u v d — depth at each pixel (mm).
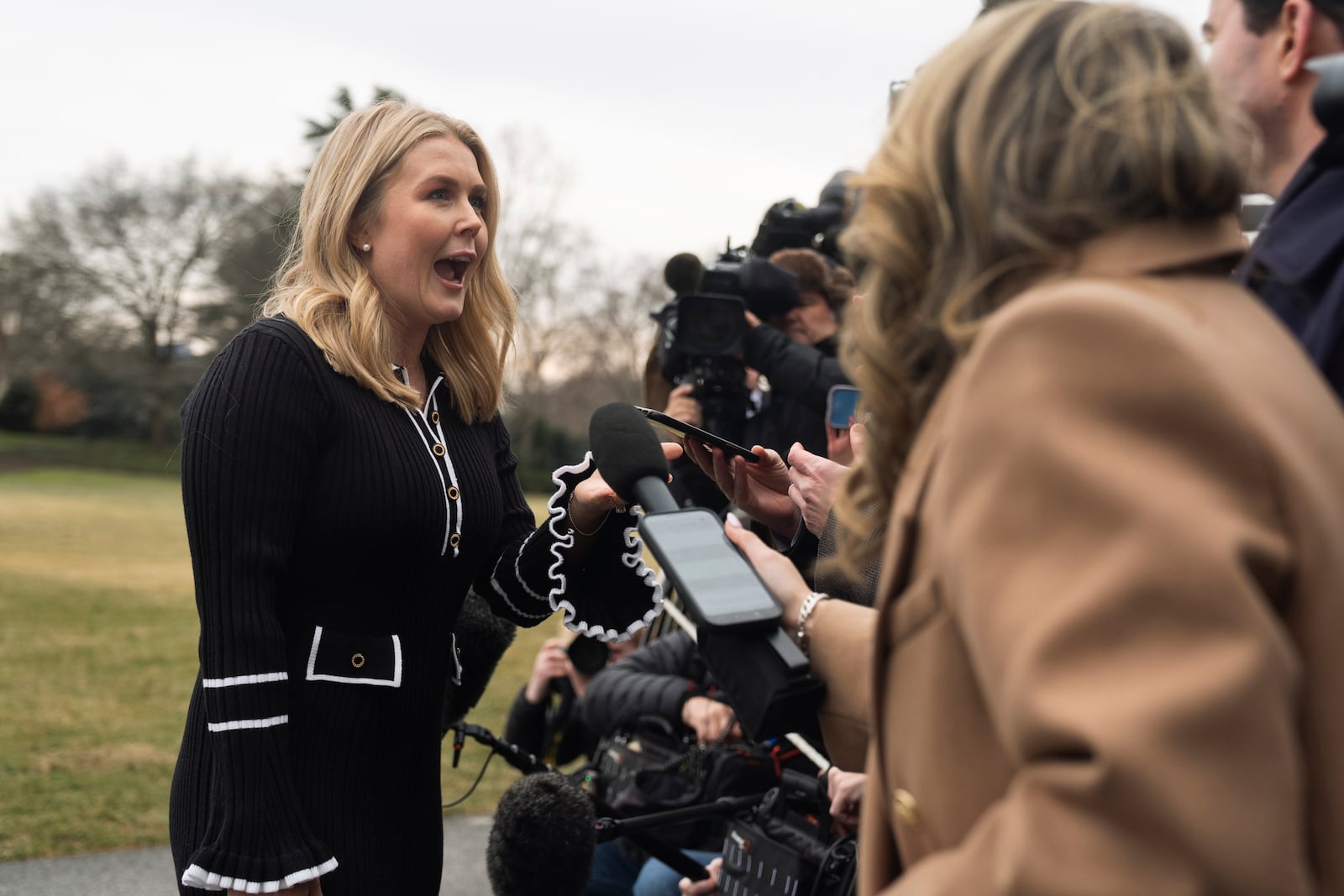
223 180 54125
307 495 1778
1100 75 850
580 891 2281
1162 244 831
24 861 3832
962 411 777
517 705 3404
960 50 927
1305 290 1101
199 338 55062
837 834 2127
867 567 1663
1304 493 703
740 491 2002
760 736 1045
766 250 3869
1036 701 689
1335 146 1055
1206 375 701
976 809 812
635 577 2080
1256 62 1216
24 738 5430
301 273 1967
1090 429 712
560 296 51312
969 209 874
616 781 2867
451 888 3758
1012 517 729
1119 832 662
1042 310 745
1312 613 708
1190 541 671
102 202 53625
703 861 2613
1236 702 649
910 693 857
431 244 1920
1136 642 674
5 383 54844
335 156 1960
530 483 46156
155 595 11562
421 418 1936
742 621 1034
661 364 3566
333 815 1740
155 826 4215
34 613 9797
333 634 1781
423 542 1842
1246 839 645
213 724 1654
